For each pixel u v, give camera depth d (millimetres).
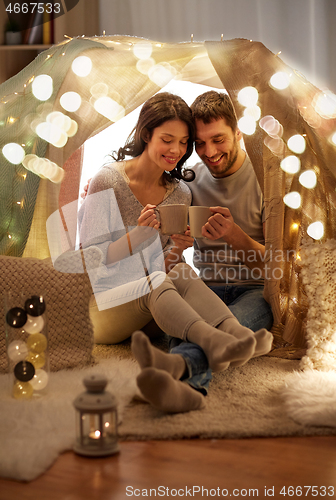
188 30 2518
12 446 862
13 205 1550
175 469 823
